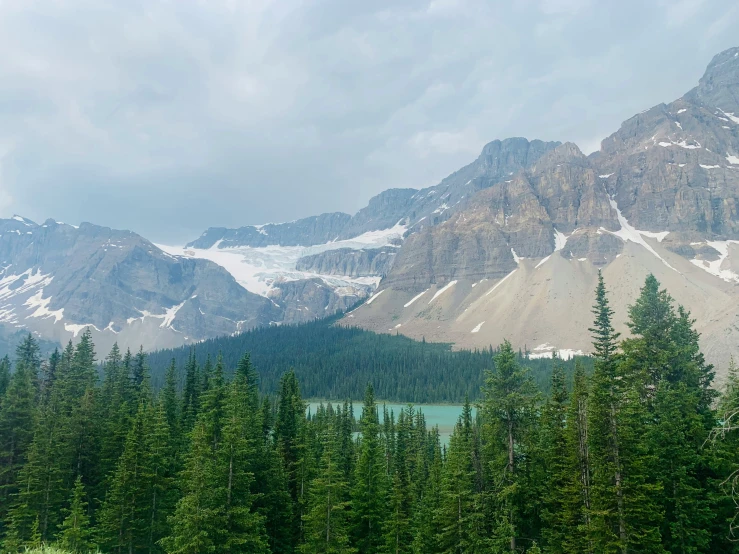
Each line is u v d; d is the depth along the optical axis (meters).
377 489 53.09
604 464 34.75
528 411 40.56
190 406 68.88
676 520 35.47
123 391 75.81
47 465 50.72
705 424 38.25
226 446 41.53
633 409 35.34
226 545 38.09
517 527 39.75
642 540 33.31
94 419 59.84
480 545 38.75
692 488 34.94
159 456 51.31
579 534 36.22
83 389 74.06
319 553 44.78
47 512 49.84
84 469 57.31
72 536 43.09
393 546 48.28
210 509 38.16
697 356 42.53
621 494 34.12
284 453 58.69
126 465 48.22
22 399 59.03
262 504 49.72
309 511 49.28
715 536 35.69
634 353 41.56
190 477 43.09
